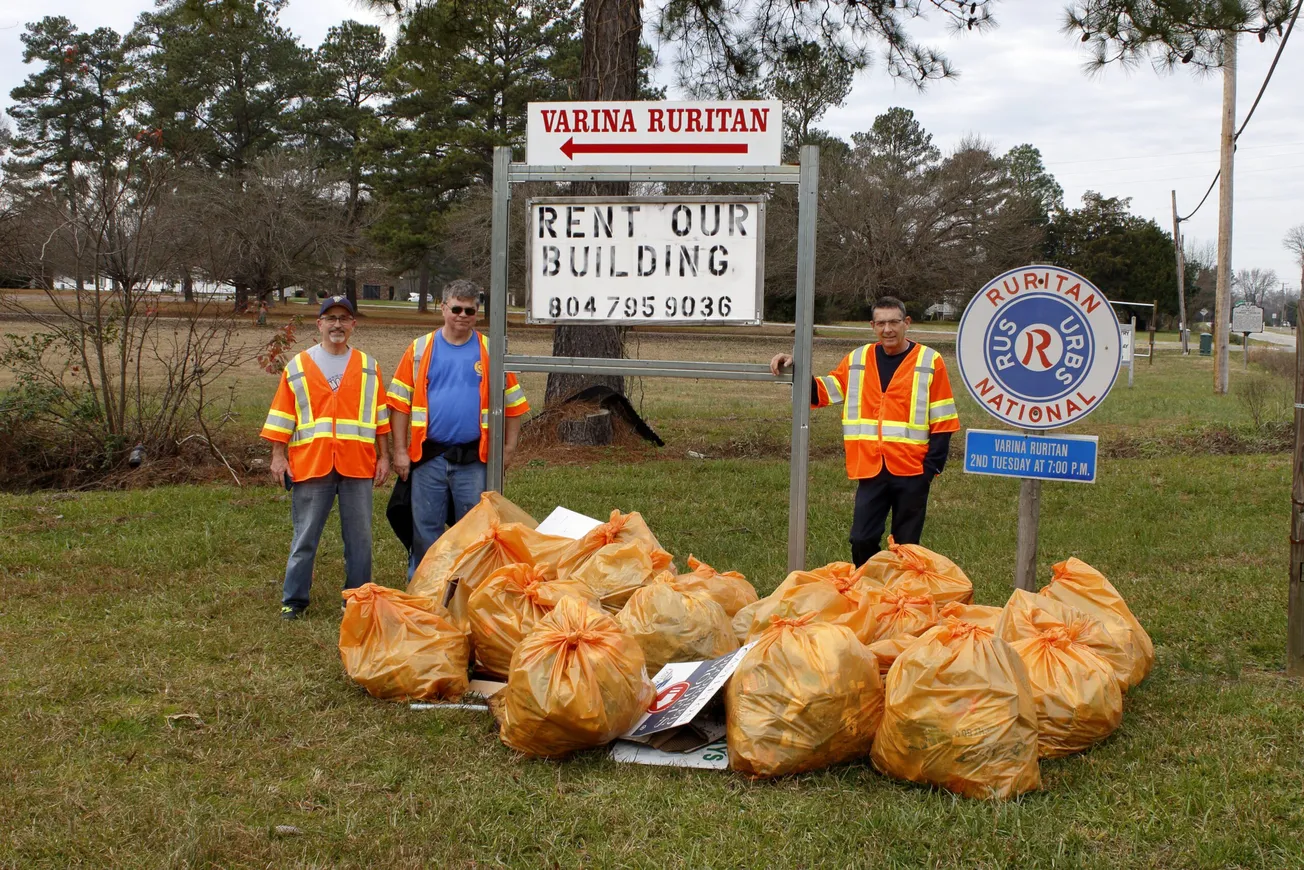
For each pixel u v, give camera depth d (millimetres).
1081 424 17156
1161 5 9305
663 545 7887
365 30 55938
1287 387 21922
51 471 10977
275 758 4090
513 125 48156
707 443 13977
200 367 11508
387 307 76875
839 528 8539
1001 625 4516
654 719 4191
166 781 3861
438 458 6258
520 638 4816
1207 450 14070
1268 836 3432
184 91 49000
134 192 11352
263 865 3305
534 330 42531
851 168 51688
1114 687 4152
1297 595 4941
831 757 3920
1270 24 9164
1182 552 7594
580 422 13109
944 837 3412
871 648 4391
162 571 6938
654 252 5977
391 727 4418
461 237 45969
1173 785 3795
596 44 12898
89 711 4504
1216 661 5246
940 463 5945
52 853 3334
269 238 44344
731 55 13570
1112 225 76938
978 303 4902
